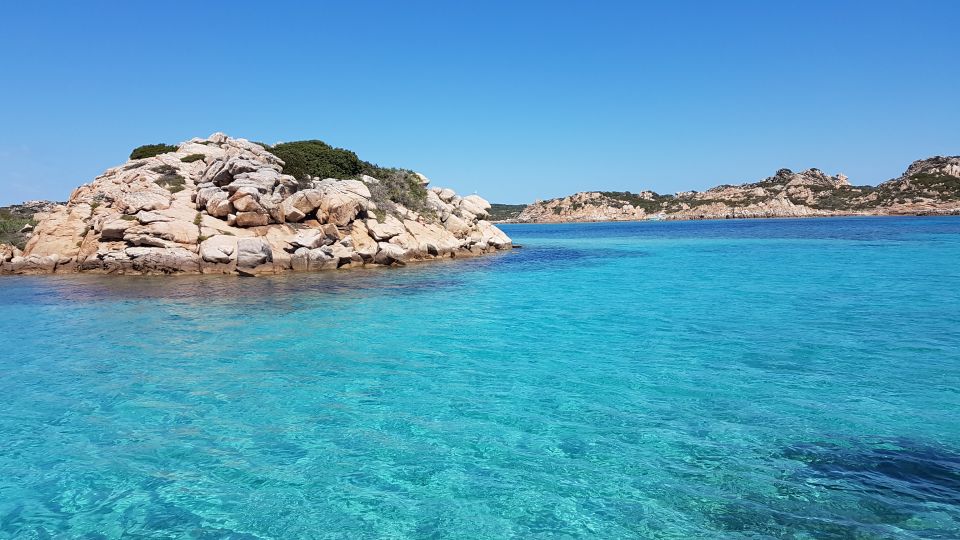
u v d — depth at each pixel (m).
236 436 9.43
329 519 6.95
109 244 34.38
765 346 14.84
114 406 10.84
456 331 17.39
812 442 8.86
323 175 48.88
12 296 24.94
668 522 6.73
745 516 6.81
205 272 32.88
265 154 44.41
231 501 7.38
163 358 14.30
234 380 12.42
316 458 8.61
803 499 7.17
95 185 41.94
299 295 25.06
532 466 8.27
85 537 6.58
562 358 14.02
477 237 55.41
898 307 20.14
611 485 7.67
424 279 31.25
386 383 12.17
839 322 17.73
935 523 6.55
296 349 15.20
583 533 6.55
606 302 22.70
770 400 10.74
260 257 33.22
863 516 6.73
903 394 10.89
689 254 48.94
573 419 10.02
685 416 10.05
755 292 24.66
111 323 18.83
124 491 7.66
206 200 35.78
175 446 9.05
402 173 56.50
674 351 14.55
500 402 10.94
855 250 48.25
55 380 12.46
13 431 9.66
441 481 7.87
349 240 38.66
